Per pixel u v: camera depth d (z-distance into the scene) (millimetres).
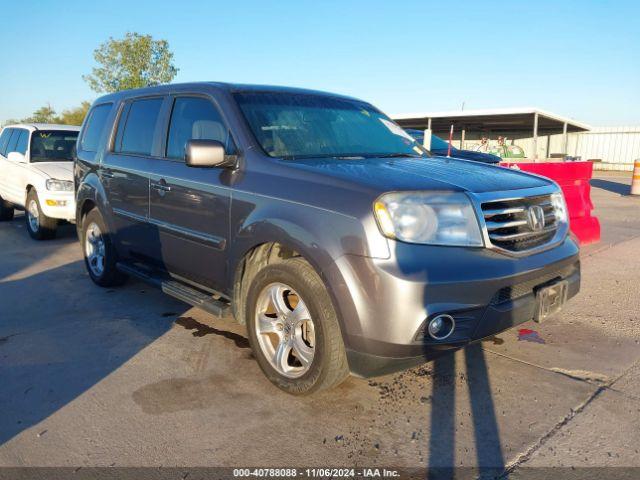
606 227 9508
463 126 30719
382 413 3182
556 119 25781
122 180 4852
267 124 3846
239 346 4148
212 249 3818
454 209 2971
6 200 9789
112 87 23438
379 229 2828
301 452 2805
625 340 4312
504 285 2998
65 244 8070
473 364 3840
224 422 3080
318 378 3133
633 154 33656
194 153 3443
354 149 4020
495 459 2752
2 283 5863
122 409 3213
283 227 3184
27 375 3656
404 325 2770
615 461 2729
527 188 3395
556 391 3453
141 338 4297
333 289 2928
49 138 9125
